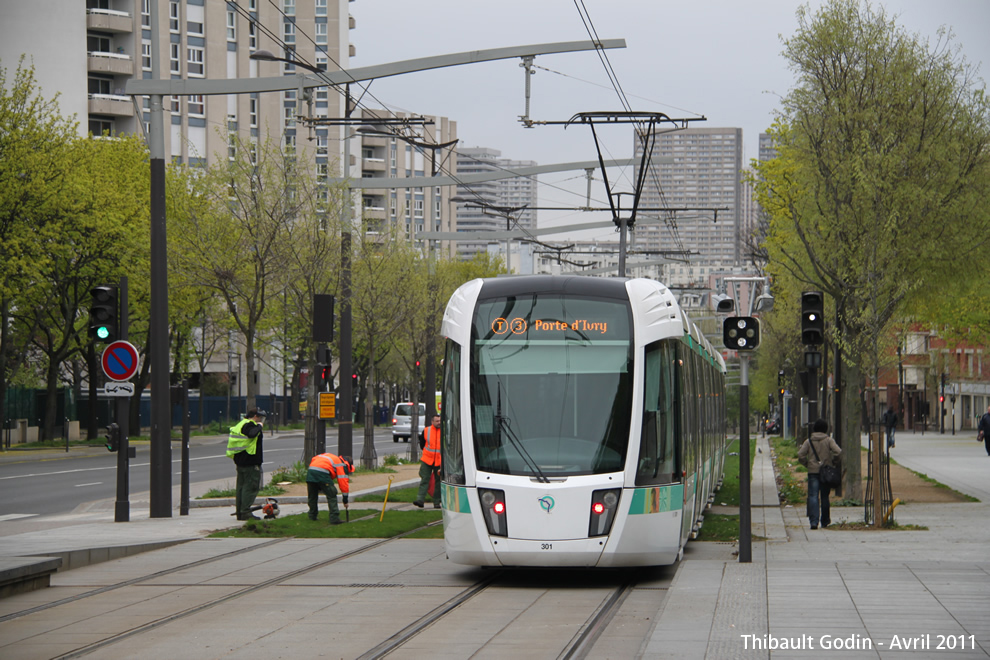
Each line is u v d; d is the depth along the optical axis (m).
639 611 21.25
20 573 23.42
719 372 56.91
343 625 19.75
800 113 42.78
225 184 55.03
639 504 24.17
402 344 82.81
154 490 38.88
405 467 67.56
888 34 42.47
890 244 40.62
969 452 86.75
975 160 41.38
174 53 152.75
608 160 63.12
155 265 38.94
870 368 42.28
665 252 79.44
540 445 24.39
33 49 140.50
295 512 41.41
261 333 107.25
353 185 57.00
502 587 24.36
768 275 70.25
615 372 24.91
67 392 106.12
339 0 171.50
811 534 33.41
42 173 75.12
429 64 40.19
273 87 39.94
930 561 25.75
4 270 73.12
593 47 39.94
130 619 20.53
